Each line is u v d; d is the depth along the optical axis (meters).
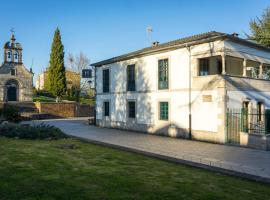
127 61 24.31
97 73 28.77
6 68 44.53
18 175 8.00
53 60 45.78
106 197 6.40
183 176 8.55
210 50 17.58
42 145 14.04
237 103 17.56
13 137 16.59
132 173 8.70
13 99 45.16
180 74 19.41
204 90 17.77
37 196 6.36
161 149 14.12
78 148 13.68
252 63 21.72
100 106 28.16
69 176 8.08
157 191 6.94
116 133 21.91
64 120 37.44
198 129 18.06
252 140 14.87
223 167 10.23
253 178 8.66
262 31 33.59
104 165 9.73
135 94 23.41
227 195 6.82
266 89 20.25
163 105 20.88
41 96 56.66
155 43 27.28
